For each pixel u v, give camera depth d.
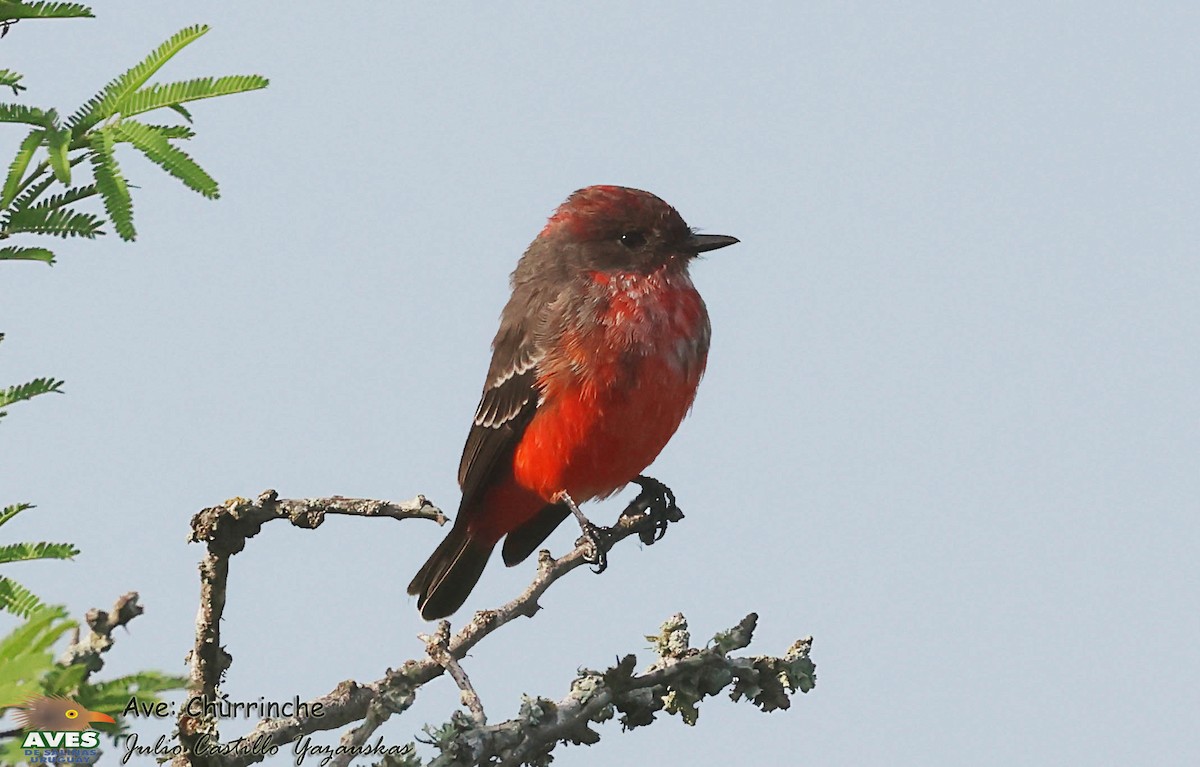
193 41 7.15
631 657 9.20
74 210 7.09
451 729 8.42
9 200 6.94
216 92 7.11
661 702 9.55
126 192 6.75
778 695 9.84
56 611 5.62
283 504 8.84
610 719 9.16
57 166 6.59
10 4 7.12
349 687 8.73
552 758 8.97
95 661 6.98
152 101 7.04
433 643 8.98
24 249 7.15
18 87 6.96
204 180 6.84
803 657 9.92
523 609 10.08
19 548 7.32
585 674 9.20
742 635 9.86
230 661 8.83
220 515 8.71
